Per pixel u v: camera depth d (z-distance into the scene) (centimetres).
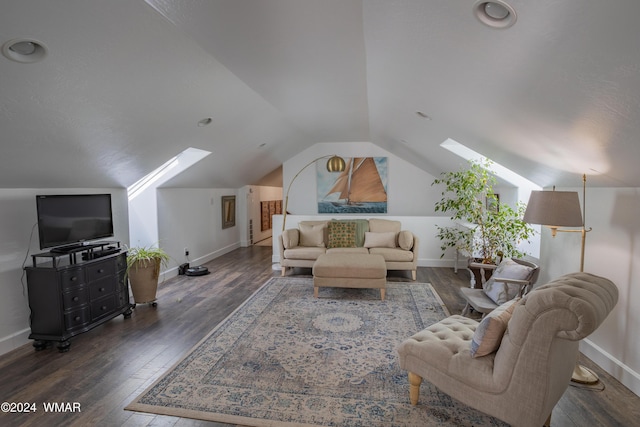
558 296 158
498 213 403
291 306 398
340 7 179
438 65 200
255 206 867
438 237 588
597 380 243
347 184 733
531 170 321
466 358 196
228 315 374
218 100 339
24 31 168
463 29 150
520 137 248
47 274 293
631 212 238
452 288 469
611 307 175
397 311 381
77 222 340
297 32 212
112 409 217
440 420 205
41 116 233
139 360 279
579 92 152
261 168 724
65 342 295
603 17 104
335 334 323
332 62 263
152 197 505
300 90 344
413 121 365
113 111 268
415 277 513
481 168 410
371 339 312
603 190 267
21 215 313
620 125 160
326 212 743
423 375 211
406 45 194
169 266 539
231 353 287
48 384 245
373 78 285
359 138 671
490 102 215
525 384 170
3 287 298
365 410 214
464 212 434
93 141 293
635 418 207
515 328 172
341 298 426
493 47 153
